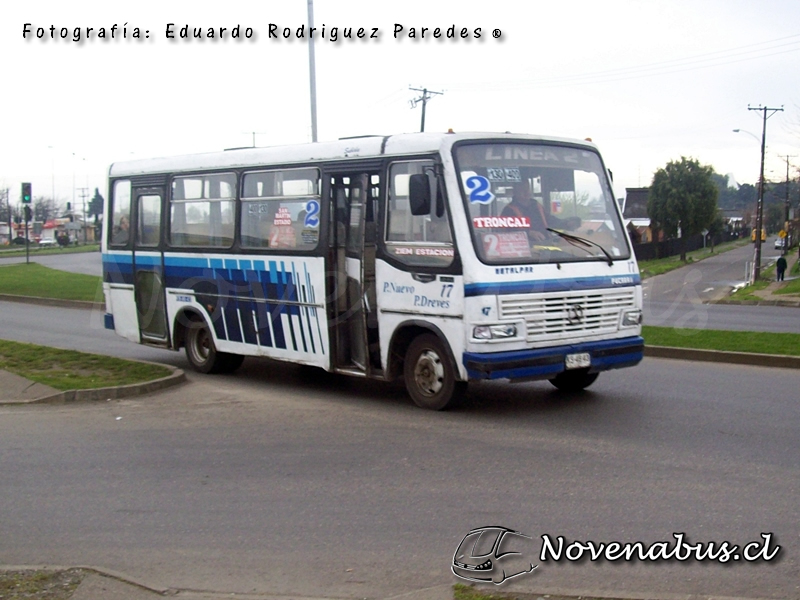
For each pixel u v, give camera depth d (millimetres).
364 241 10461
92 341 17328
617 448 8344
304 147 11195
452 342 9461
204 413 10352
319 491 7207
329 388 11938
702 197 63469
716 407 10211
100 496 7238
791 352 13836
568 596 5023
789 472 7496
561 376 11266
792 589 5227
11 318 22141
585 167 10453
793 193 76375
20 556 5973
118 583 5387
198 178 12836
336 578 5465
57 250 74750
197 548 6031
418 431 9164
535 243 9719
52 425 9797
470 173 9531
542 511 6578
